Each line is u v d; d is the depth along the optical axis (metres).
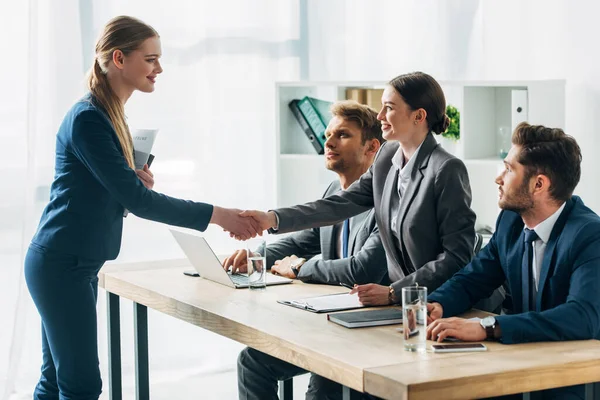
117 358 3.56
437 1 5.30
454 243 2.81
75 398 3.09
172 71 4.79
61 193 3.04
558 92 4.59
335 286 3.17
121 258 4.73
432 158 2.88
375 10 5.21
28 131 4.38
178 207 3.09
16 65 4.41
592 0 4.90
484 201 4.71
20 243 4.43
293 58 5.05
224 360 5.04
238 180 4.97
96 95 3.08
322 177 4.69
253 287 3.09
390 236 3.02
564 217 2.47
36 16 4.38
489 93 4.73
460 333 2.30
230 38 4.91
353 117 3.43
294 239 3.65
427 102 2.88
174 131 4.82
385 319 2.53
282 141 4.68
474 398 2.00
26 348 4.52
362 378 2.05
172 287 3.16
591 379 2.13
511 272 2.59
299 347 2.29
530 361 2.11
